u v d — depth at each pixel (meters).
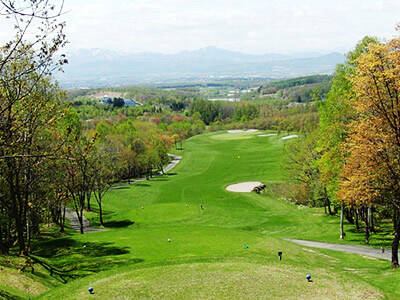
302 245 35.28
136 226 51.44
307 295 19.12
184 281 20.83
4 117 18.83
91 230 50.44
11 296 19.45
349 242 38.66
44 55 16.17
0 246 29.33
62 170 40.34
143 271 22.64
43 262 26.98
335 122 36.53
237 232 37.47
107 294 19.25
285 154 72.81
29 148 23.34
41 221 43.34
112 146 90.31
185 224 51.16
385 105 24.23
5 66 18.58
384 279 22.94
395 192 25.28
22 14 12.02
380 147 23.94
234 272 22.31
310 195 62.91
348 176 27.64
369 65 23.09
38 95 23.08
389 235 41.25
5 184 29.36
